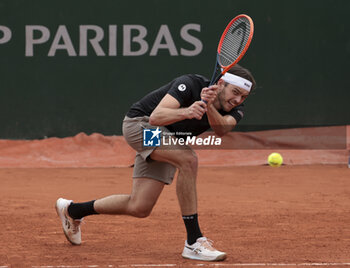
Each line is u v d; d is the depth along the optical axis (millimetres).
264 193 29500
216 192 29906
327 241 17828
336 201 26750
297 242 17672
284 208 24672
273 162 43094
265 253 16016
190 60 52594
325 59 54156
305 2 53688
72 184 33438
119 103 52688
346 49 54312
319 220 21750
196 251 15016
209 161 45562
